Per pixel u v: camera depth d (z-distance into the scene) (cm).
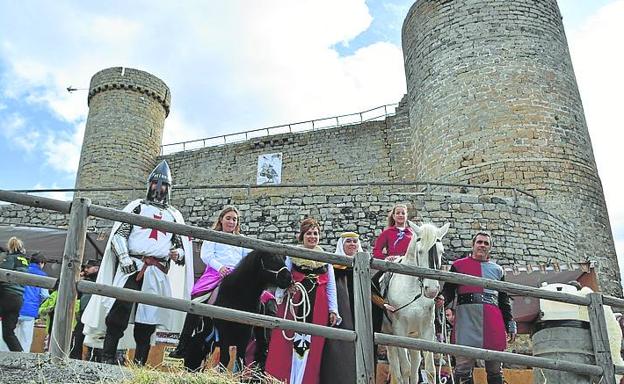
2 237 1073
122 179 2797
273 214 1555
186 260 640
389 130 2577
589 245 1791
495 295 694
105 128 2894
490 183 1870
